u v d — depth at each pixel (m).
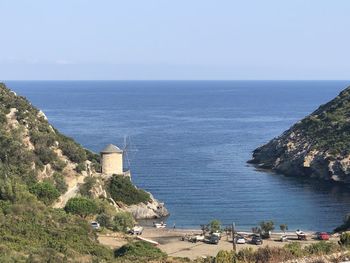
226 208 106.06
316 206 108.88
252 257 47.12
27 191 80.75
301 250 48.53
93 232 71.56
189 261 54.31
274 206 108.19
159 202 106.88
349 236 54.38
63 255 55.34
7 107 104.94
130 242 70.69
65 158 101.75
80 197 88.31
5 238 58.16
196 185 125.12
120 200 101.19
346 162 134.88
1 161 91.38
